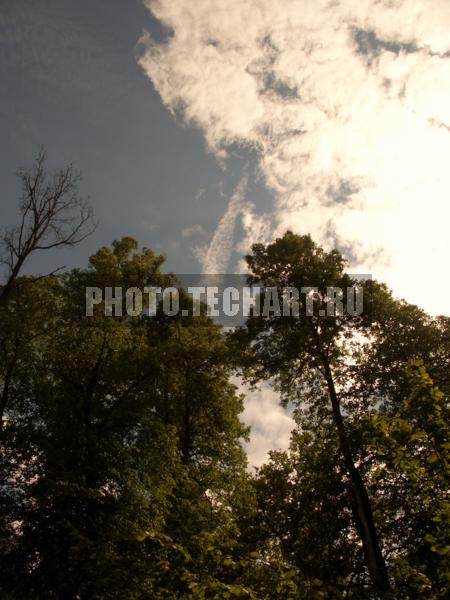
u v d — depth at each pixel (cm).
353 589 1409
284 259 2059
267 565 759
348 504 1692
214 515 1836
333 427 1770
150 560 1402
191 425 2212
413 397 803
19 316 1762
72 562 1448
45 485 1545
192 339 2077
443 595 727
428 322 1792
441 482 775
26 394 1789
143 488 1627
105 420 1792
